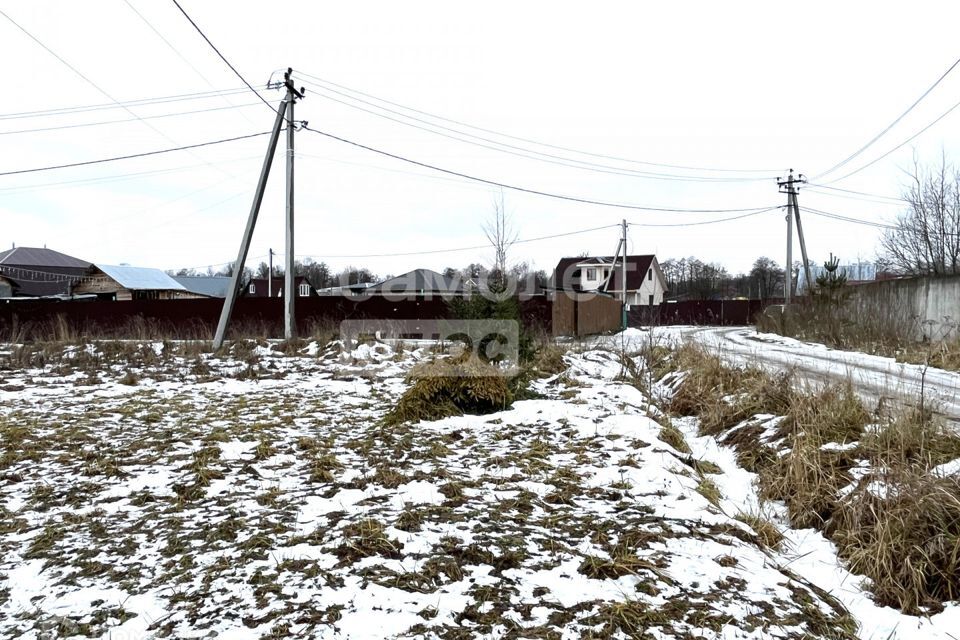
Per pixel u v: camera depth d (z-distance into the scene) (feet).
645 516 13.06
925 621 9.86
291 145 48.52
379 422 23.58
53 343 44.42
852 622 9.63
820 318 62.03
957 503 11.55
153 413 25.16
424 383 23.82
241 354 42.14
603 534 11.99
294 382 35.17
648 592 9.71
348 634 8.39
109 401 28.48
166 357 40.98
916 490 12.24
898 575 10.88
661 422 22.80
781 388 22.59
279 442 20.18
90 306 61.67
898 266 77.36
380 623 8.67
